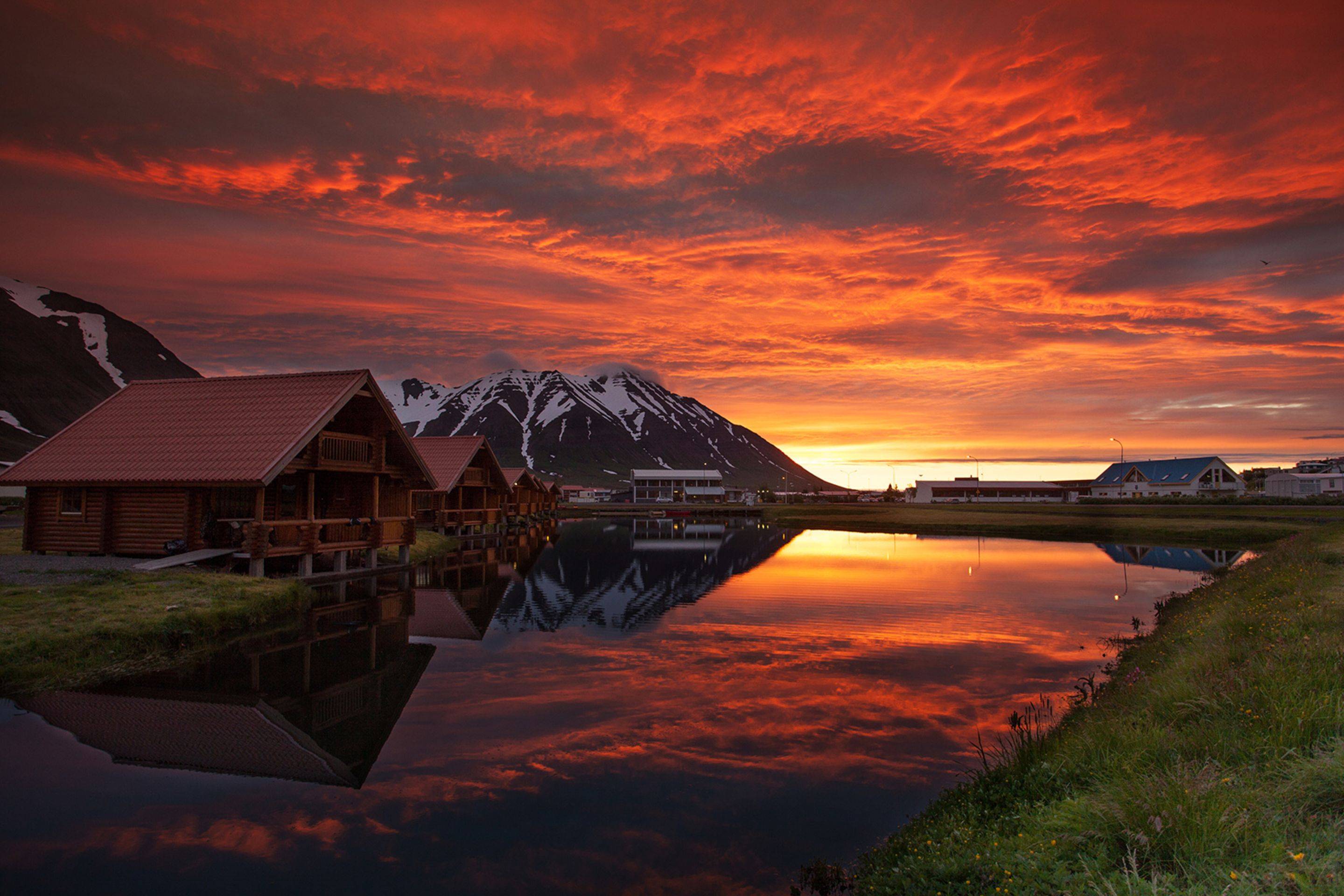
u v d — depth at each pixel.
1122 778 6.86
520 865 7.38
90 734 10.88
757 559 41.69
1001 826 6.92
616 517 117.00
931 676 14.96
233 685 13.77
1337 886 4.36
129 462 23.81
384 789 9.27
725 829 8.20
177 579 19.84
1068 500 181.12
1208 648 12.04
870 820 8.42
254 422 24.73
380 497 33.59
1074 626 20.39
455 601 24.48
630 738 11.20
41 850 7.54
